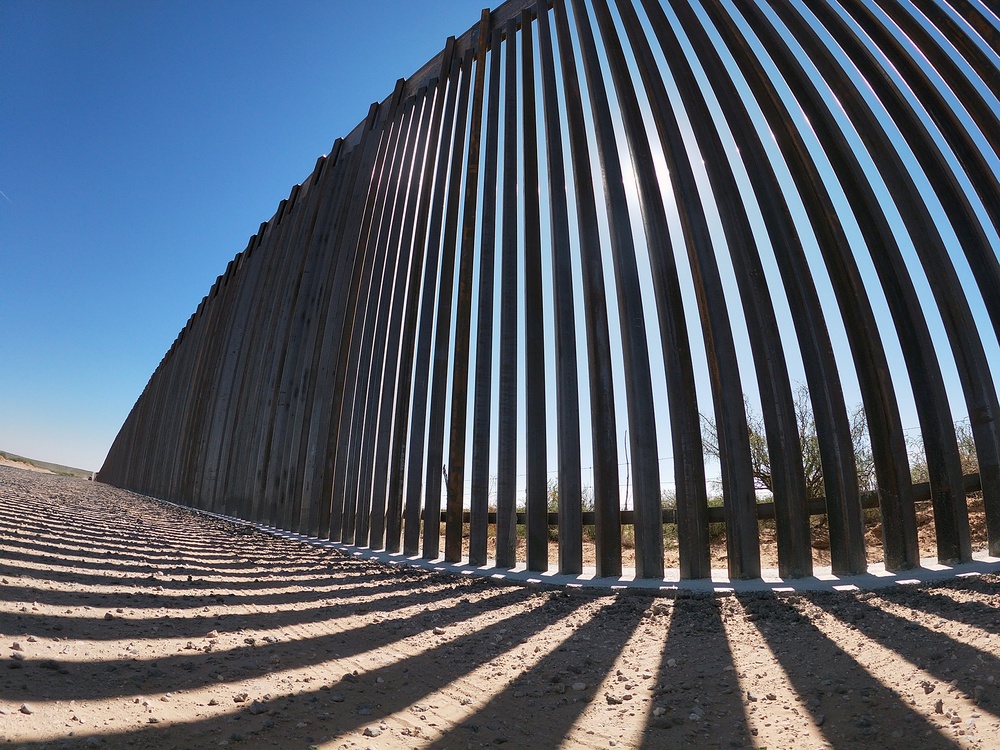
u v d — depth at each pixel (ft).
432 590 20.51
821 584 18.52
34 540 23.31
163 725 7.16
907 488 20.34
